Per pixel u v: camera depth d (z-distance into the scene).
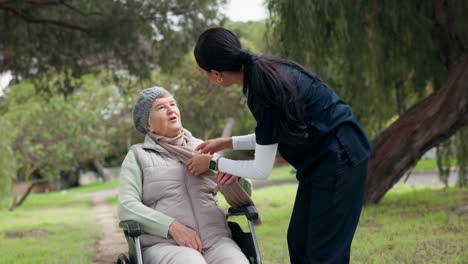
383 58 8.48
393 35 8.18
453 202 8.45
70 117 18.58
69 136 19.41
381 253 4.75
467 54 7.73
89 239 7.87
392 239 5.54
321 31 7.48
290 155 2.27
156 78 21.84
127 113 23.62
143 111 2.71
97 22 9.26
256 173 2.24
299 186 2.36
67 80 10.89
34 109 18.14
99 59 10.98
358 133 2.25
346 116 2.22
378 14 8.05
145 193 2.59
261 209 9.84
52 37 9.69
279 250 5.32
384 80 8.91
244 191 2.56
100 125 21.64
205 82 22.80
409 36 8.36
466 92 7.62
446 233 5.65
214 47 2.17
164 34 9.89
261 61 2.11
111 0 9.12
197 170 2.52
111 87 21.62
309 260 2.28
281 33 7.55
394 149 8.33
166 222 2.43
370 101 9.18
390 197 9.94
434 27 8.06
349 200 2.20
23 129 18.28
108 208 17.12
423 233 5.73
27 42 9.43
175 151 2.65
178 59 10.75
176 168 2.63
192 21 9.91
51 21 9.04
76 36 9.66
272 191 14.48
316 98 2.17
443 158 9.82
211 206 2.64
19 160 18.52
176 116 2.73
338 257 2.22
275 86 2.04
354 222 2.25
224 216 2.68
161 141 2.70
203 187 2.65
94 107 20.81
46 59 10.23
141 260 2.29
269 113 2.10
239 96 22.88
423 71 8.56
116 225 10.44
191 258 2.31
